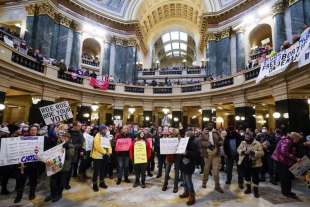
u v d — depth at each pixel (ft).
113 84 60.85
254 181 17.84
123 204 15.88
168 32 121.49
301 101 32.04
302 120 31.60
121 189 19.61
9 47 33.37
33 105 42.98
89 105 56.03
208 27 71.20
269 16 56.90
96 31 73.51
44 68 43.29
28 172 16.33
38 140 16.69
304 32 25.79
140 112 74.59
